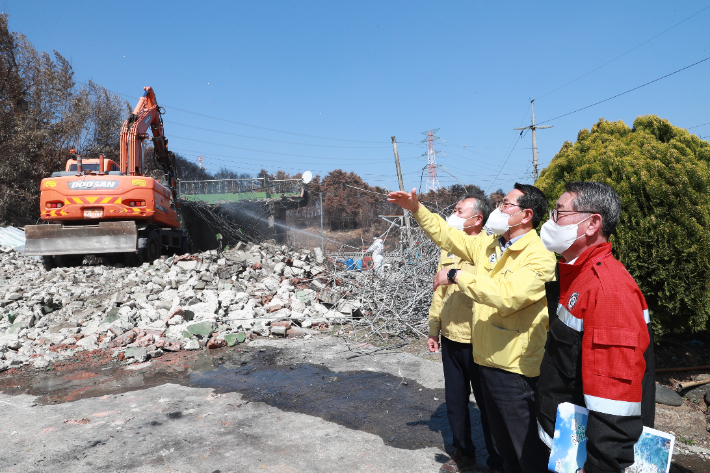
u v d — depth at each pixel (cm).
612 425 154
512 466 253
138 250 1092
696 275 406
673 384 452
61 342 627
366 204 7344
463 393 308
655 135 493
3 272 1010
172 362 568
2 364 543
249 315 740
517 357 235
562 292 187
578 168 484
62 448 341
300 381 492
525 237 243
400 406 421
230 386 479
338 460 322
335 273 885
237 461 320
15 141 2591
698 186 415
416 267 762
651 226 419
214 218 2486
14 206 2584
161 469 309
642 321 160
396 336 680
